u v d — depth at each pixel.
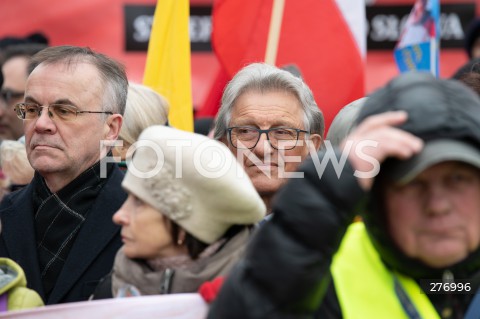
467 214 6.37
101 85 10.60
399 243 6.50
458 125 6.16
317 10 14.29
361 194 6.04
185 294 7.58
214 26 14.39
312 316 6.25
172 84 13.73
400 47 15.92
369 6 23.58
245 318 6.05
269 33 13.98
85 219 10.44
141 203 8.02
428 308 6.66
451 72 23.70
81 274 10.15
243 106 10.77
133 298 7.55
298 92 10.87
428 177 6.33
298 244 6.02
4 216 10.77
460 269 6.59
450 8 23.66
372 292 6.66
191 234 7.94
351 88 14.24
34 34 21.33
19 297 8.72
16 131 16.89
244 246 7.99
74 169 10.48
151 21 23.25
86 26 23.28
